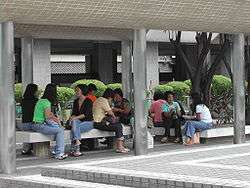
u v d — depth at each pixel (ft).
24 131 44.37
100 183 32.81
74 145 44.57
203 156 41.29
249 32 50.11
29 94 45.01
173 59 110.11
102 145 51.96
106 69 97.60
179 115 52.90
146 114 43.91
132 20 41.39
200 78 62.69
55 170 35.47
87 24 40.22
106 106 45.85
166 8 41.42
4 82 37.01
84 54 102.94
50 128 42.93
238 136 50.96
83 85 46.34
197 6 42.70
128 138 53.62
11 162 36.91
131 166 36.29
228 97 66.90
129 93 55.77
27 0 35.60
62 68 103.40
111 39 53.62
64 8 37.32
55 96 44.93
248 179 29.78
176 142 52.70
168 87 82.48
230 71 64.49
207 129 51.55
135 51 43.73
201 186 28.63
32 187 33.22
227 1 43.83
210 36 62.08
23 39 50.98
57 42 87.86
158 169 34.58
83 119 45.37
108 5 38.83
